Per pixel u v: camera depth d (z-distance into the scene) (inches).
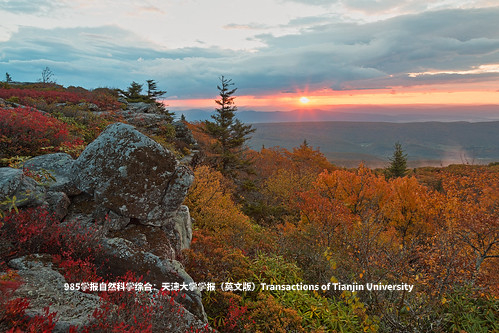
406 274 239.8
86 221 210.1
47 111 590.6
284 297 229.0
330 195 665.6
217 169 892.6
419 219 519.5
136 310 120.1
